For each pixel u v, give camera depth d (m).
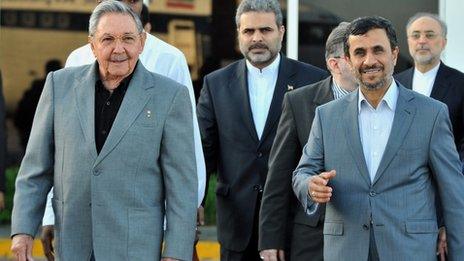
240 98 8.58
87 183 6.72
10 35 16.92
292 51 12.77
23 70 17.11
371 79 6.61
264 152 8.46
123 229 6.70
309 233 7.73
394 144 6.68
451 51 12.19
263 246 7.82
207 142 8.66
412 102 6.76
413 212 6.64
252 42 8.48
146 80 6.87
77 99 6.84
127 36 6.74
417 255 6.62
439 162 6.68
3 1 16.91
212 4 15.73
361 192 6.68
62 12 16.84
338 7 12.70
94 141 6.74
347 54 6.72
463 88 9.04
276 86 8.55
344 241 6.71
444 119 6.75
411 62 12.41
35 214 6.88
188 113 6.90
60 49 16.92
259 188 8.44
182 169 6.81
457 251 6.72
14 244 6.81
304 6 12.77
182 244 6.74
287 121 7.85
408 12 12.45
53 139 6.89
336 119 6.83
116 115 6.77
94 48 6.82
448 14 12.23
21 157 17.02
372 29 6.60
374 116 6.76
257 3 8.48
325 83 7.83
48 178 6.95
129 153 6.72
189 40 15.75
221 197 8.61
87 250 6.75
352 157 6.72
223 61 15.73
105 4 6.83
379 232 6.64
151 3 15.73
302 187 6.74
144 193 6.76
